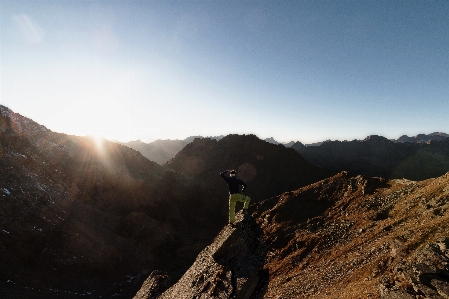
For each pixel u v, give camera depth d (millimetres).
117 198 79812
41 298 35562
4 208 43594
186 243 69188
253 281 6609
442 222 19078
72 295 39156
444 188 29422
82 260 46188
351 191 48781
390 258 19375
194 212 95938
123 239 57812
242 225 7605
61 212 51969
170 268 53844
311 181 116500
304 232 42219
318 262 31797
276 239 44656
